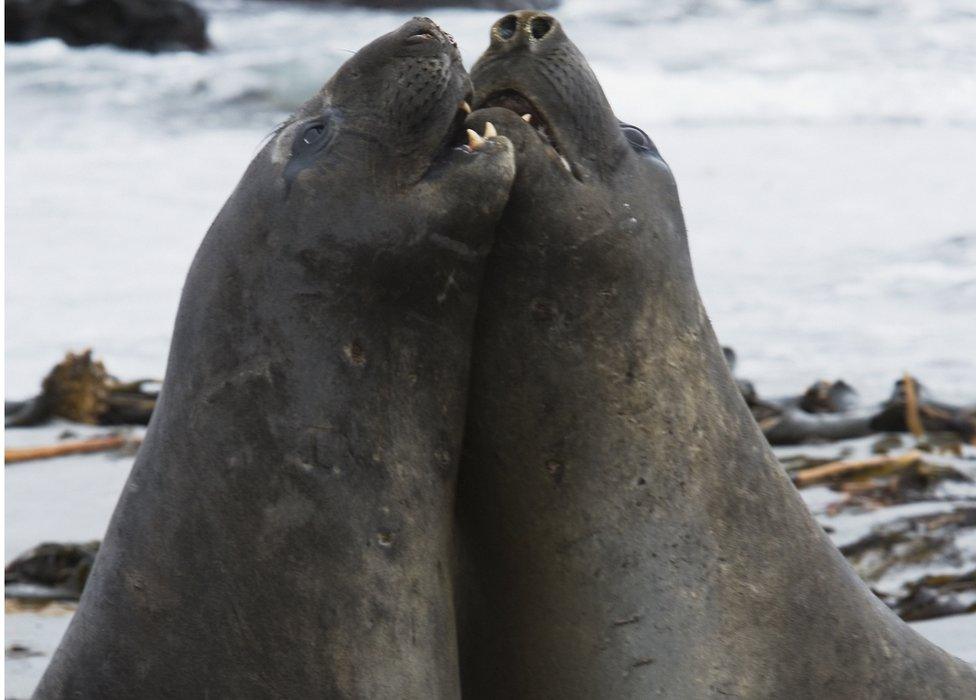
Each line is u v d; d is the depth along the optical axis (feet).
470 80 54.54
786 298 192.75
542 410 54.75
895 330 176.45
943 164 302.45
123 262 214.07
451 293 53.11
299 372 52.75
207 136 344.08
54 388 150.51
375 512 53.01
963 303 188.55
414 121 53.06
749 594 55.88
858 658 57.82
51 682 54.90
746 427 57.88
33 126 344.08
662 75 404.98
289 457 52.54
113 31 436.35
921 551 102.53
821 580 57.77
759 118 369.50
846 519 108.58
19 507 118.52
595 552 55.31
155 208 255.29
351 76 54.85
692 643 54.90
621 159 55.62
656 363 55.31
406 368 53.36
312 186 53.26
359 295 52.70
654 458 55.16
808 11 481.46
